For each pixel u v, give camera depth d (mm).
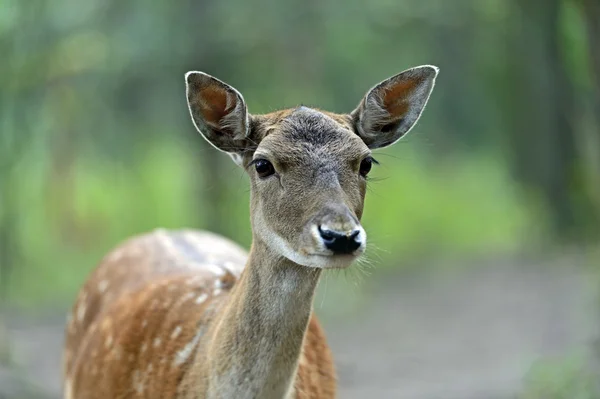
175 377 5582
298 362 5281
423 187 28438
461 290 17828
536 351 12273
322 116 5363
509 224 25641
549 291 16859
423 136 23672
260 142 5352
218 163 17844
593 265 15961
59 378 11328
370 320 15398
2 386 9945
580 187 22141
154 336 5922
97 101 17828
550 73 20891
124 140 18797
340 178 5117
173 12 16516
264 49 17922
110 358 6133
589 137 21453
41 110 16344
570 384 9164
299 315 5172
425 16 20125
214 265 6742
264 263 5172
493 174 29766
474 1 20469
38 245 18250
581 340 11266
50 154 18078
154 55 16672
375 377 11617
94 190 20703
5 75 15141
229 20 16578
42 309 15734
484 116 23750
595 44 9711
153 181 21953
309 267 5105
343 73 19766
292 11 17438
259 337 5156
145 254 7199
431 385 11000
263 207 5172
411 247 23203
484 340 13594
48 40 15844
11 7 14656
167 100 17781
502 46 21625
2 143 15539
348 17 18734
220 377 5238
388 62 20750
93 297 7152
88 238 20250
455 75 22453
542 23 19297
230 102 5559
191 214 19766
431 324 14961
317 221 4867
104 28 16688
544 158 22250
